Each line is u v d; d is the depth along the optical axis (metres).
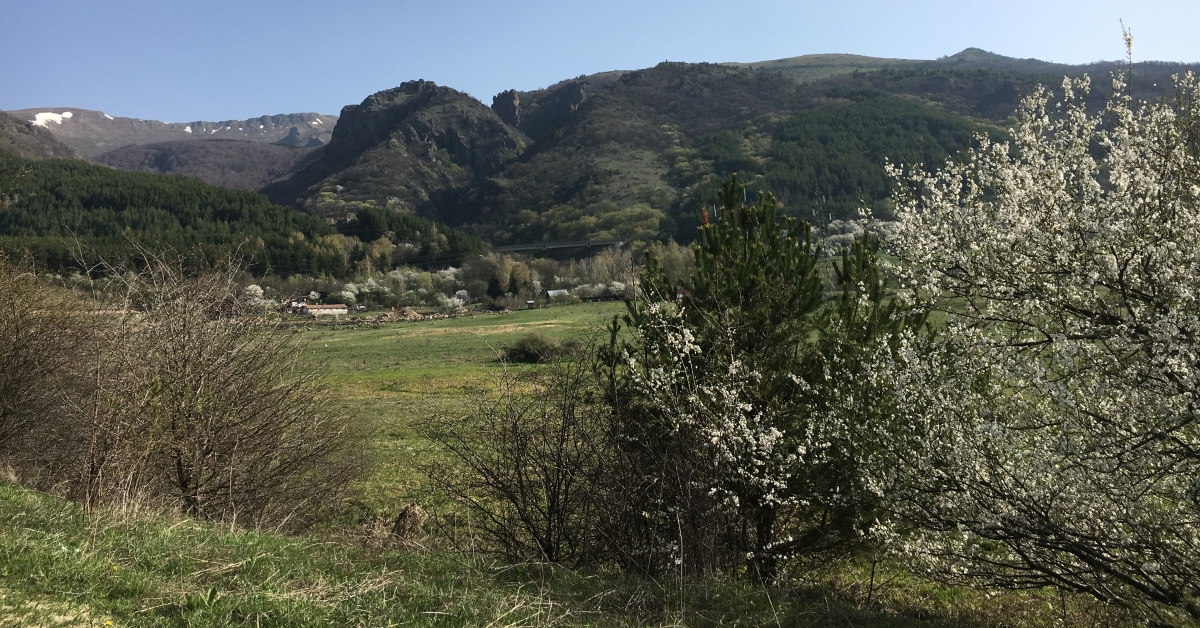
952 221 7.23
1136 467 5.99
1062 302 6.39
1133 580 6.39
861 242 9.11
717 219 9.95
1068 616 7.92
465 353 49.81
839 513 8.51
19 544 5.67
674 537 8.18
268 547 7.20
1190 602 6.09
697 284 9.17
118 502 7.98
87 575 5.34
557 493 8.34
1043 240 6.43
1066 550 6.50
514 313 82.94
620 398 8.63
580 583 7.37
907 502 7.21
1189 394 5.58
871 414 7.89
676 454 8.20
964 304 7.31
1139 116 6.57
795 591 7.88
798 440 8.40
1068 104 6.96
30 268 11.93
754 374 8.42
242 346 10.55
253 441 10.47
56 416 11.16
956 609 8.41
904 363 7.54
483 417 9.02
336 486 12.21
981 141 7.32
